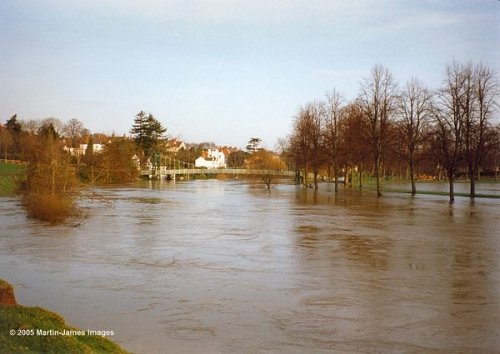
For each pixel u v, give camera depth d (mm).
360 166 77938
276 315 13039
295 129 89188
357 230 30969
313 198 63062
